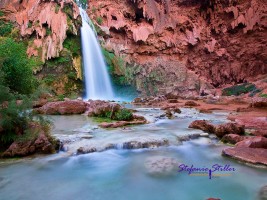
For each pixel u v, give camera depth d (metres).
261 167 6.34
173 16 40.50
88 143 7.86
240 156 6.83
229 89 34.44
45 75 27.31
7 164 6.62
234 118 13.11
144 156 7.32
